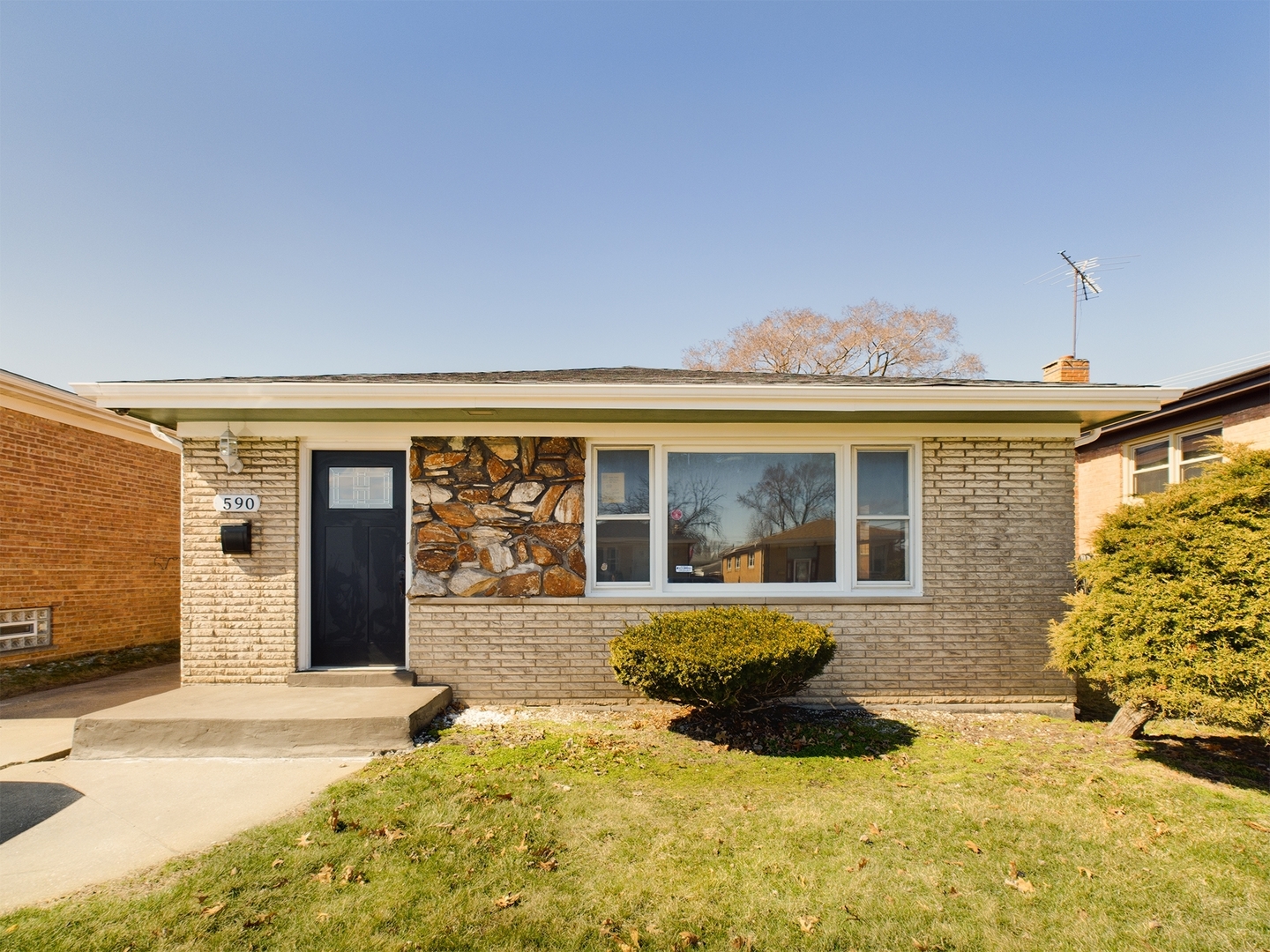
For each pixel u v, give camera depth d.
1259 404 9.38
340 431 6.56
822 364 29.08
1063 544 6.72
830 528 6.77
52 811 4.05
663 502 6.72
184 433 6.55
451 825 3.79
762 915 2.98
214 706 5.54
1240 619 4.44
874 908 3.04
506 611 6.54
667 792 4.35
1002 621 6.66
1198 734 5.73
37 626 8.56
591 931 2.85
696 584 6.69
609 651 6.51
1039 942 2.82
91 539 9.40
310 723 5.14
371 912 2.95
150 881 3.21
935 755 5.17
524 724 5.86
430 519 6.59
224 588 6.54
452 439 6.64
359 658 6.71
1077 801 4.23
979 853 3.55
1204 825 3.90
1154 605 4.75
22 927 2.82
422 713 5.61
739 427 6.69
